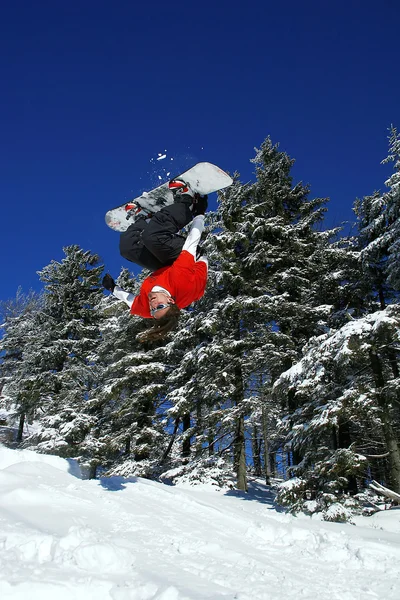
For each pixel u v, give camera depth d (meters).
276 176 18.11
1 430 27.00
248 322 14.39
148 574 3.79
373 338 8.97
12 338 27.19
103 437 17.20
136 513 6.50
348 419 9.92
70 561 3.73
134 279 20.09
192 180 3.97
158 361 18.05
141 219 4.00
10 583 3.05
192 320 15.39
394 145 14.56
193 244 3.55
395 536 6.64
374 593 3.89
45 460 9.45
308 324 15.10
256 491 14.15
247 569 4.33
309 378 9.82
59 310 22.27
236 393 13.95
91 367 20.69
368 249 14.71
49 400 19.80
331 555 5.00
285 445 10.96
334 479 9.15
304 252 16.06
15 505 6.21
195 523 6.25
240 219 15.07
